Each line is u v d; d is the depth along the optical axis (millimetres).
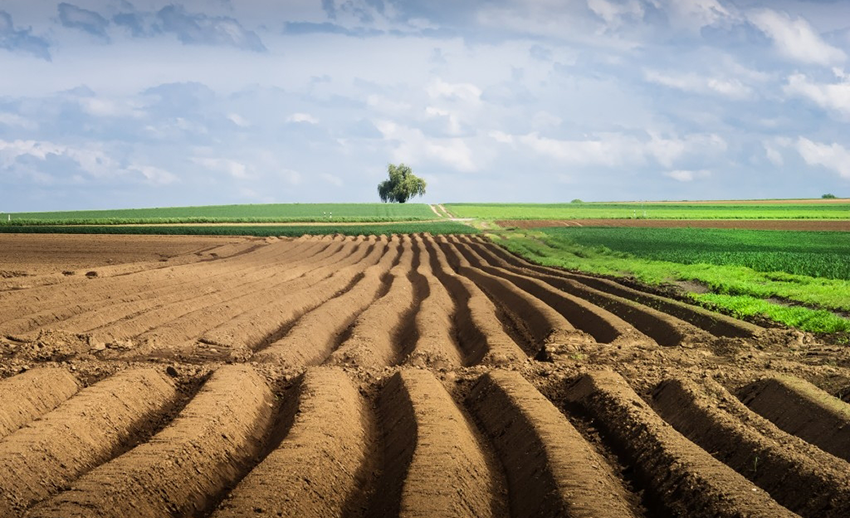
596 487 10977
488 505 11547
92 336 21500
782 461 11508
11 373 17281
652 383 17484
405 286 37281
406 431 13906
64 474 11992
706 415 14125
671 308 28281
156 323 25047
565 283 37344
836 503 10289
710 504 10273
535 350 23922
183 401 16625
